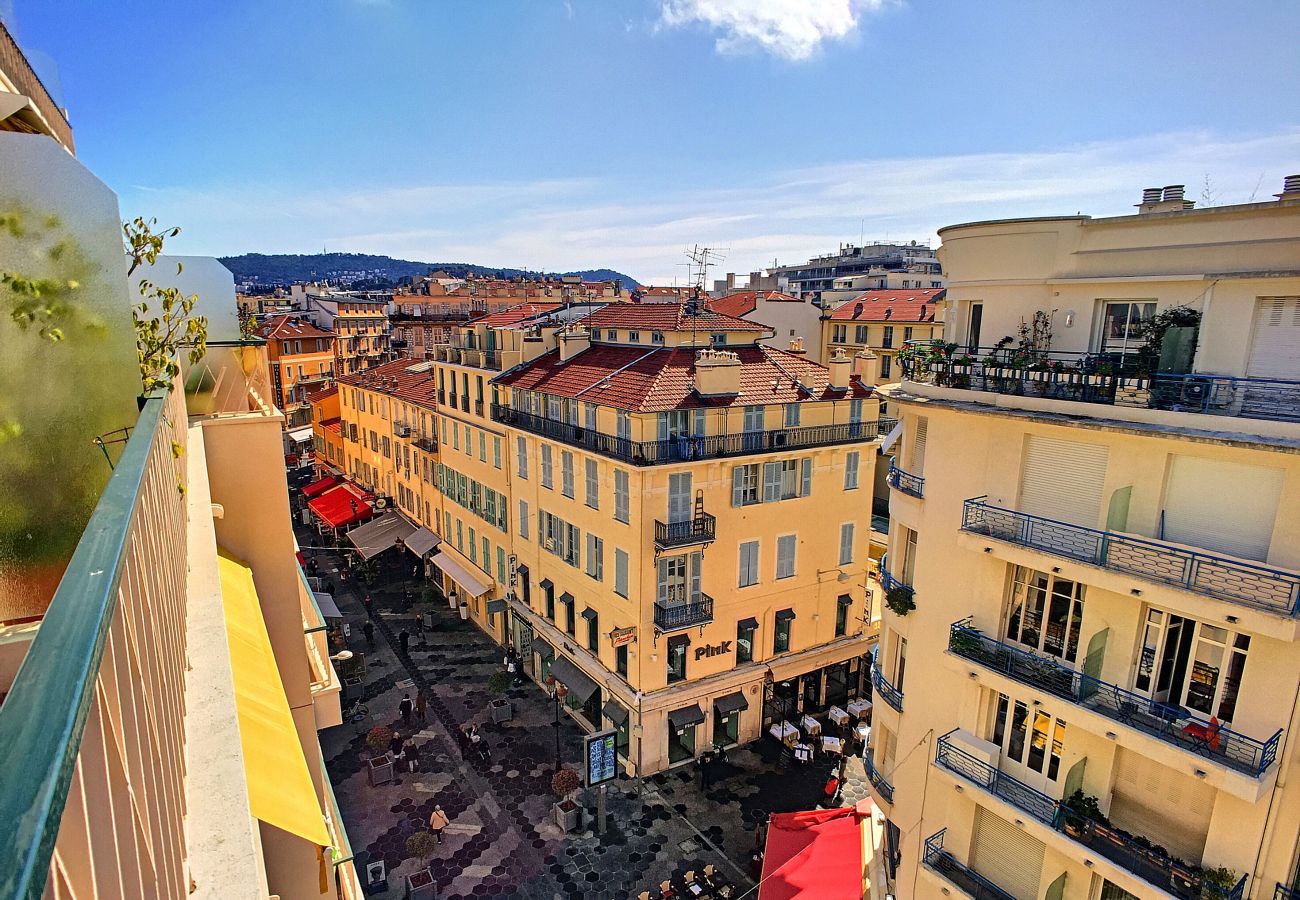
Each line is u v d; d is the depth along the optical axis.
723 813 25.30
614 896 21.75
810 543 29.62
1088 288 13.50
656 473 25.00
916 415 16.75
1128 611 12.57
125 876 2.58
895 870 18.28
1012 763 14.81
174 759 4.16
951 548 15.45
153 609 3.99
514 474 33.94
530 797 26.05
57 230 5.08
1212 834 11.81
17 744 1.62
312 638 16.72
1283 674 10.88
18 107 6.17
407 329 83.56
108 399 5.38
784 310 61.31
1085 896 13.54
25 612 4.95
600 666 28.42
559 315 41.66
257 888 3.88
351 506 53.72
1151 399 12.13
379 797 26.06
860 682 33.09
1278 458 10.84
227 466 13.05
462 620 40.88
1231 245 11.69
